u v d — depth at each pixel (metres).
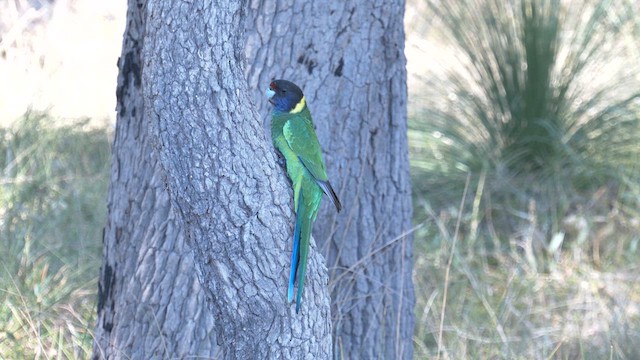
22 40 17.44
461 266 11.83
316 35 7.33
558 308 11.01
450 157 14.16
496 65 14.09
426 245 12.59
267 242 5.39
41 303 9.87
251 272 5.41
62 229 12.52
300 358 5.71
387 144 7.91
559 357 9.56
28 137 14.42
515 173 13.95
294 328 5.62
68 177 14.05
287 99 6.33
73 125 15.75
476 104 14.20
